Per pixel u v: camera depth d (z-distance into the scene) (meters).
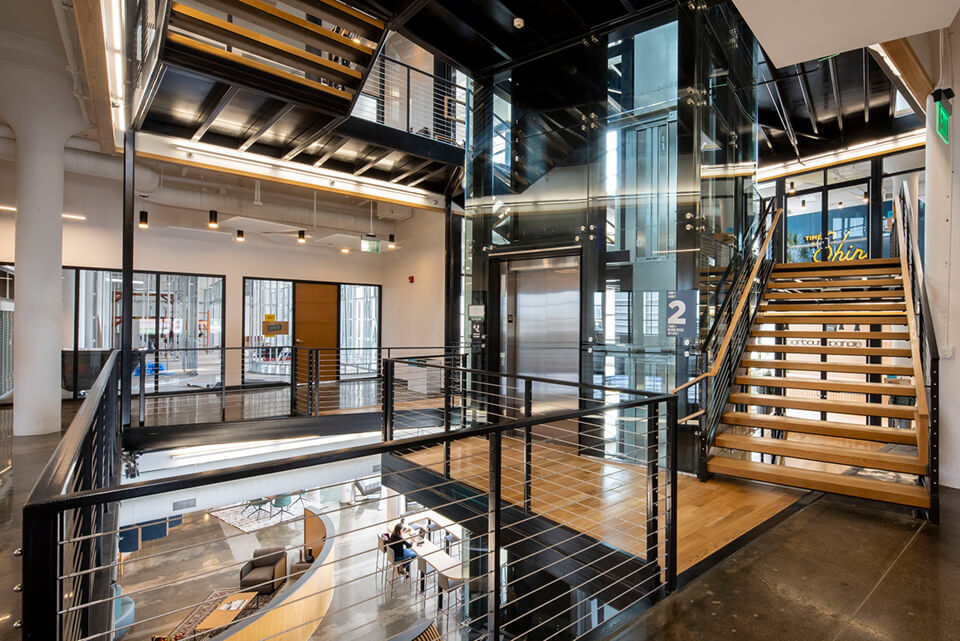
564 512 3.14
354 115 5.26
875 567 2.34
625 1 4.04
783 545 2.57
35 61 4.92
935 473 2.80
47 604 0.95
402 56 7.32
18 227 5.09
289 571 6.36
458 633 4.48
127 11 3.13
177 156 5.09
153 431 4.95
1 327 6.40
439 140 6.03
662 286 4.05
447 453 3.96
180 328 8.18
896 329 5.88
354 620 5.40
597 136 4.48
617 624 2.13
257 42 3.51
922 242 6.64
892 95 6.46
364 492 8.48
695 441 3.77
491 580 1.87
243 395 7.89
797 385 3.91
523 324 5.16
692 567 2.38
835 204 7.61
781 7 2.67
